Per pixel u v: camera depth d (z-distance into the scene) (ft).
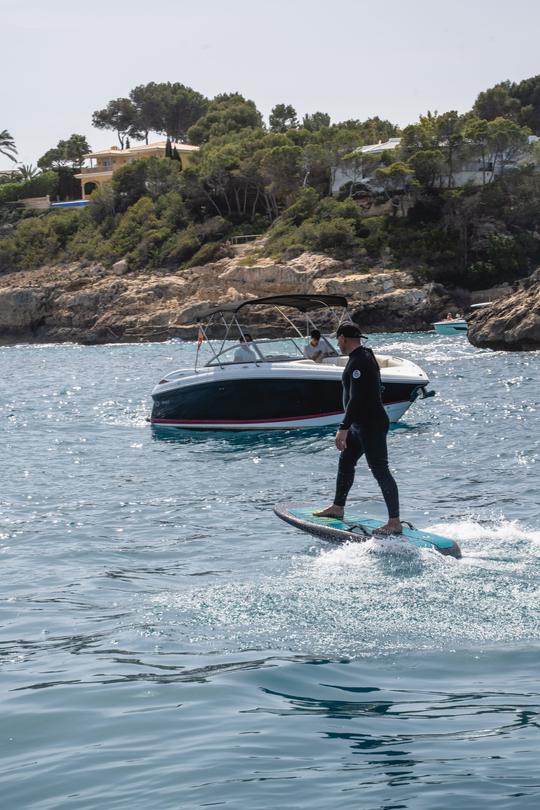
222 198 540.52
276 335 407.85
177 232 520.42
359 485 67.46
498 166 468.34
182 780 21.44
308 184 516.32
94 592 41.14
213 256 480.23
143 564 46.26
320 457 82.94
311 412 107.86
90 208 574.56
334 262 423.23
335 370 106.42
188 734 24.50
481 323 241.35
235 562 45.39
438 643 31.63
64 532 54.39
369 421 46.62
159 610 37.09
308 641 32.37
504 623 33.35
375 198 475.31
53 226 579.89
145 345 400.06
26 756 23.50
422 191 453.99
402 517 55.06
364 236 449.89
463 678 28.45
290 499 62.80
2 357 339.16
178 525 55.62
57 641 34.12
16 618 37.50
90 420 117.08
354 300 402.93
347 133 509.35
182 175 535.19
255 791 20.65
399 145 487.61
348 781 21.06
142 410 128.57
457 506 57.88
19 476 75.20
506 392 127.65
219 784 21.09
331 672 29.25
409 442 87.76
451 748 22.91
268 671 29.37
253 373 107.14
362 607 35.76
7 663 31.71
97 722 25.71
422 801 19.79
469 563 41.45
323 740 23.75
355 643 31.94
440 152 452.76
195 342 409.49
